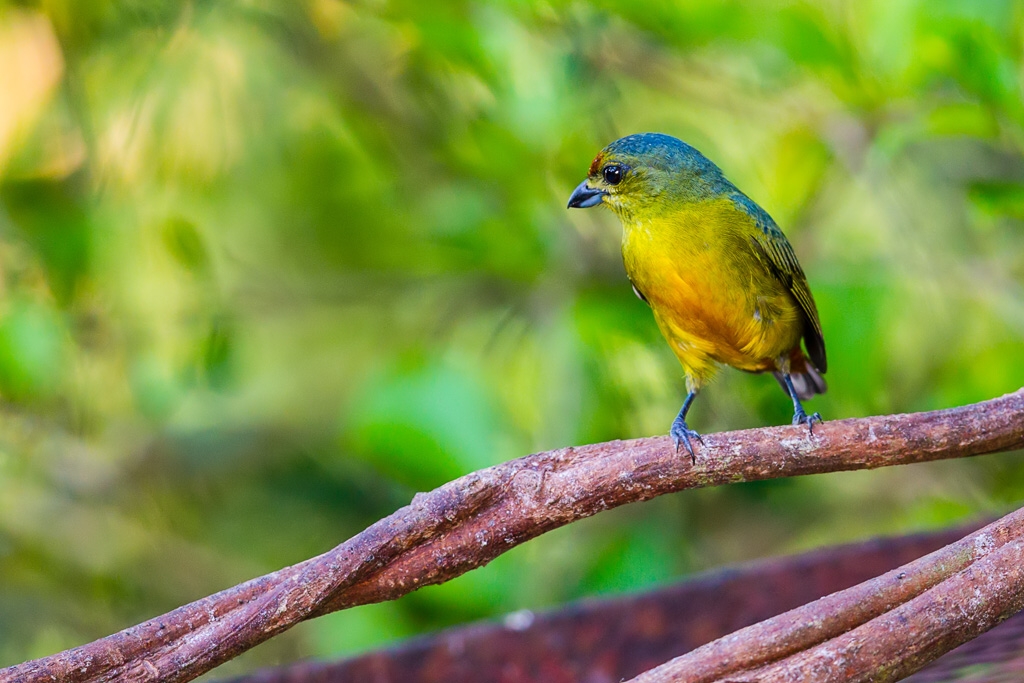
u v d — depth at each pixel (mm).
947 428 4855
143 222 11703
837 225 13367
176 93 12078
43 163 12133
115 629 12812
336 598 4422
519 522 4551
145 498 13078
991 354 11281
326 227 13070
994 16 9656
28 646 12695
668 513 11047
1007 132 10242
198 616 4301
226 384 11922
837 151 11344
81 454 12500
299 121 13289
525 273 11000
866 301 10086
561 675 6656
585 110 10938
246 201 13312
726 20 10297
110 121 12133
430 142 12297
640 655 6770
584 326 10273
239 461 13062
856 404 10227
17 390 10695
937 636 3996
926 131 10258
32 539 12867
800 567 6992
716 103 12016
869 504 12938
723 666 4000
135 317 11664
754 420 11172
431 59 11258
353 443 9836
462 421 8922
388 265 12773
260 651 12516
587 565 10586
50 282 11000
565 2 10141
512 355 10820
